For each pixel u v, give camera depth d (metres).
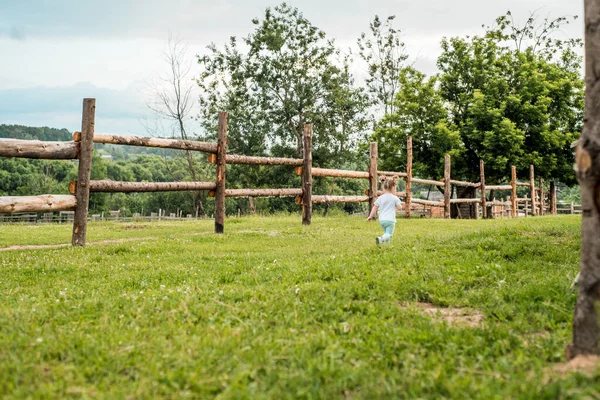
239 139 44.66
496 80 36.38
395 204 9.77
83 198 9.59
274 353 3.12
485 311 4.39
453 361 2.99
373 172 18.39
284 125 44.25
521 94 36.44
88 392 2.53
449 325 3.95
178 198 75.94
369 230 13.26
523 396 2.29
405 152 36.91
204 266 7.18
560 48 43.25
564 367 2.79
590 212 2.87
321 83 44.59
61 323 3.96
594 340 2.87
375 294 5.03
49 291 5.50
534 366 2.83
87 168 9.58
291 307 4.43
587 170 2.83
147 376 2.75
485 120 35.25
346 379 2.68
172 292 5.04
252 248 9.45
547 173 36.09
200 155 56.16
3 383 2.56
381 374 2.76
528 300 4.64
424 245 8.44
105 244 9.93
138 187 10.62
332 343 3.35
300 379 2.64
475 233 9.55
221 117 12.63
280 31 43.59
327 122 44.75
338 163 46.00
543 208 37.16
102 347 3.18
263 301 4.68
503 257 7.18
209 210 70.88
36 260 7.70
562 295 4.65
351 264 6.64
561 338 3.43
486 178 37.72
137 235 12.41
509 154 33.91
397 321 4.10
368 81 47.81
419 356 3.08
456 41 39.16
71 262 7.58
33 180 83.25
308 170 15.37
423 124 36.25
